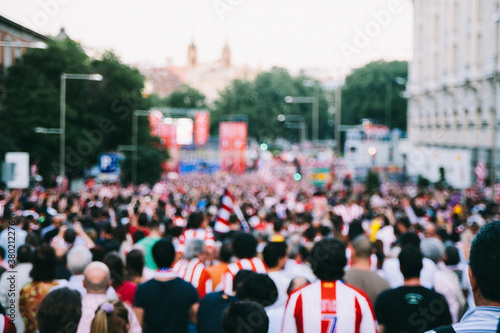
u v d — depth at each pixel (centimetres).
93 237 1056
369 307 484
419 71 6381
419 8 6312
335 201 2691
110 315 463
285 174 6112
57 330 474
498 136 4372
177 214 1443
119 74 6247
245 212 1972
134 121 6391
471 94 4919
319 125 12425
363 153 5950
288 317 488
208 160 9494
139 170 6397
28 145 4831
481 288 276
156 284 627
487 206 1917
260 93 12256
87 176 5903
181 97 14588
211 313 602
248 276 554
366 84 9956
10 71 4966
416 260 562
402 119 9925
